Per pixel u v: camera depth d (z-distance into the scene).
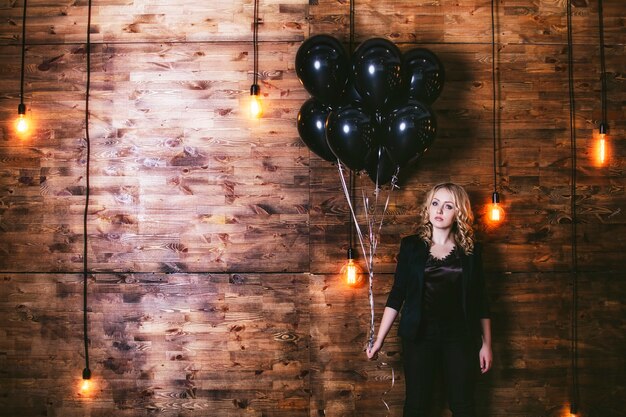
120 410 3.15
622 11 3.17
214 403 3.14
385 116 2.55
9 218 3.19
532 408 3.16
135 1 3.20
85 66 3.20
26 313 3.17
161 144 3.18
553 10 3.18
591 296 3.19
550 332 3.18
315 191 3.17
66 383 3.16
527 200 3.19
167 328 3.16
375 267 3.16
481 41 3.19
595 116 3.17
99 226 3.17
